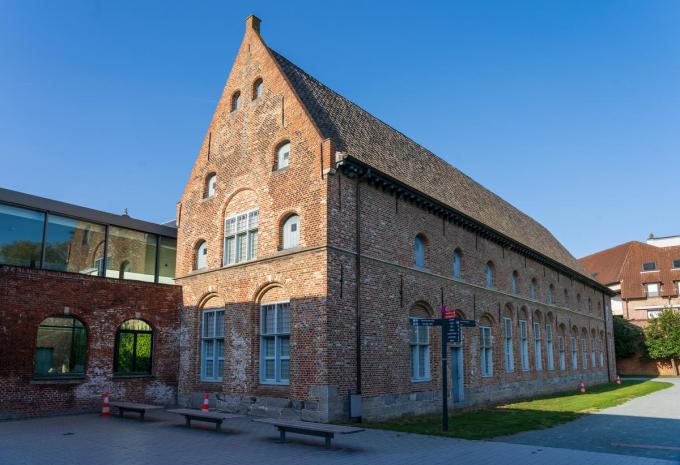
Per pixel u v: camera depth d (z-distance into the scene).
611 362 44.56
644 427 15.34
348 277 16.38
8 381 16.41
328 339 15.32
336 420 15.09
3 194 17.56
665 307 53.03
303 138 17.39
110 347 19.03
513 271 27.88
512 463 10.02
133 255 21.50
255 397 17.08
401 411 17.56
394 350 17.77
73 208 19.45
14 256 17.70
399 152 22.78
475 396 22.08
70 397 17.75
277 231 17.56
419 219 20.20
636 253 61.84
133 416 16.98
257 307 17.92
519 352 26.89
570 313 35.91
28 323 17.08
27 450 11.23
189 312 20.70
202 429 14.12
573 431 14.43
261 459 10.28
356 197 17.23
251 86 20.06
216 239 20.16
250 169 19.27
